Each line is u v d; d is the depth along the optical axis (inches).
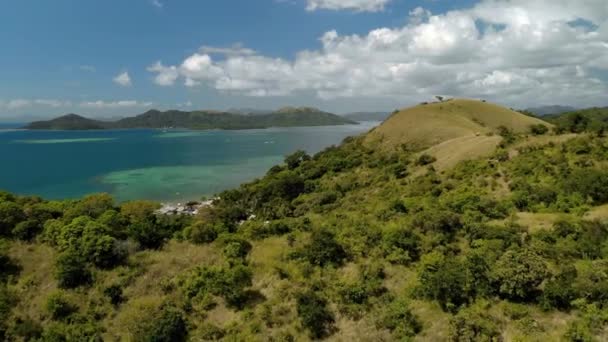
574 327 661.9
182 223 1550.2
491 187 1937.7
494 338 691.4
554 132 2684.5
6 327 885.8
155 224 1443.2
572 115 2726.4
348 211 2033.7
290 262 1085.8
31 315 933.8
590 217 1233.4
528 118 5944.9
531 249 942.4
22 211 1414.9
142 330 833.5
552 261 914.7
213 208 2822.3
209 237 1318.9
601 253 924.0
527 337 673.6
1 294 976.3
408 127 5167.3
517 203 1491.1
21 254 1181.1
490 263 858.1
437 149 3624.5
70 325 879.7
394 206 1621.6
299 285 965.2
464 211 1444.4
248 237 1333.7
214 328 837.8
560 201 1416.1
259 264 1101.1
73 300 973.8
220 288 948.6
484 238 1079.0
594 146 1987.0
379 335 762.2
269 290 968.9
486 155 2662.4
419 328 765.3
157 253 1224.2
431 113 5482.3
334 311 849.5
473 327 717.3
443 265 921.5
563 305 737.0
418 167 3272.6
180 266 1129.4
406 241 1062.4
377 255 1059.3
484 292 794.8
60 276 1026.7
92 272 1078.4
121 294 989.8
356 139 5733.3
